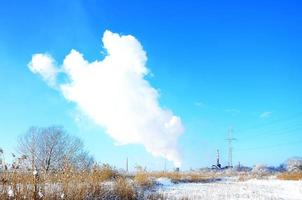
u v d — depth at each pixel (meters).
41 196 13.21
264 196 25.11
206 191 26.98
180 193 24.52
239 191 27.94
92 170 19.84
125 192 19.19
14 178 13.32
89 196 16.61
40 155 32.47
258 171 72.25
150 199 20.14
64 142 35.28
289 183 36.28
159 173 38.28
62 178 15.88
